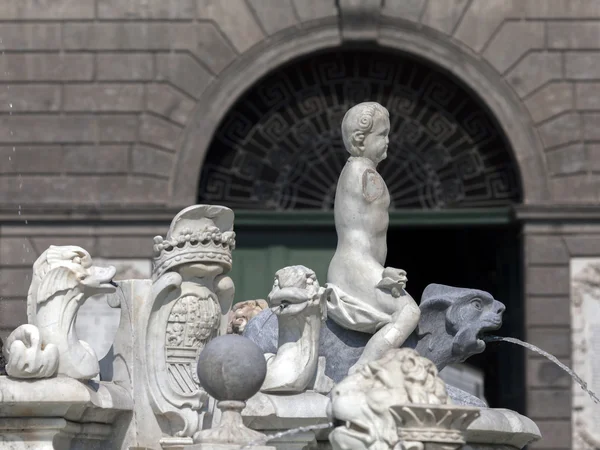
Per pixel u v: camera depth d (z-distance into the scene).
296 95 33.38
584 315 32.44
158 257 14.49
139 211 32.53
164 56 33.22
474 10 33.22
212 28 33.19
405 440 11.64
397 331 14.69
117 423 14.33
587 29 33.38
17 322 32.19
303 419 13.73
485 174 33.19
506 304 33.56
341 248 15.07
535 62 33.22
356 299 14.85
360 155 15.26
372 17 32.91
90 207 32.53
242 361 12.63
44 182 32.91
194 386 14.33
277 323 15.21
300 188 33.16
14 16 33.47
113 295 14.65
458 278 36.59
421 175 33.12
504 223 32.75
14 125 33.16
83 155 33.03
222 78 33.06
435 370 12.04
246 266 32.84
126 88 33.19
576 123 33.06
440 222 32.78
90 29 33.47
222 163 33.34
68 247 13.98
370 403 11.83
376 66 33.50
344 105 33.34
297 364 14.02
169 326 14.41
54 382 13.41
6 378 13.41
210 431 12.66
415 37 33.03
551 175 32.84
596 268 32.44
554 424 32.19
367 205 14.99
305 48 33.03
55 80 33.34
